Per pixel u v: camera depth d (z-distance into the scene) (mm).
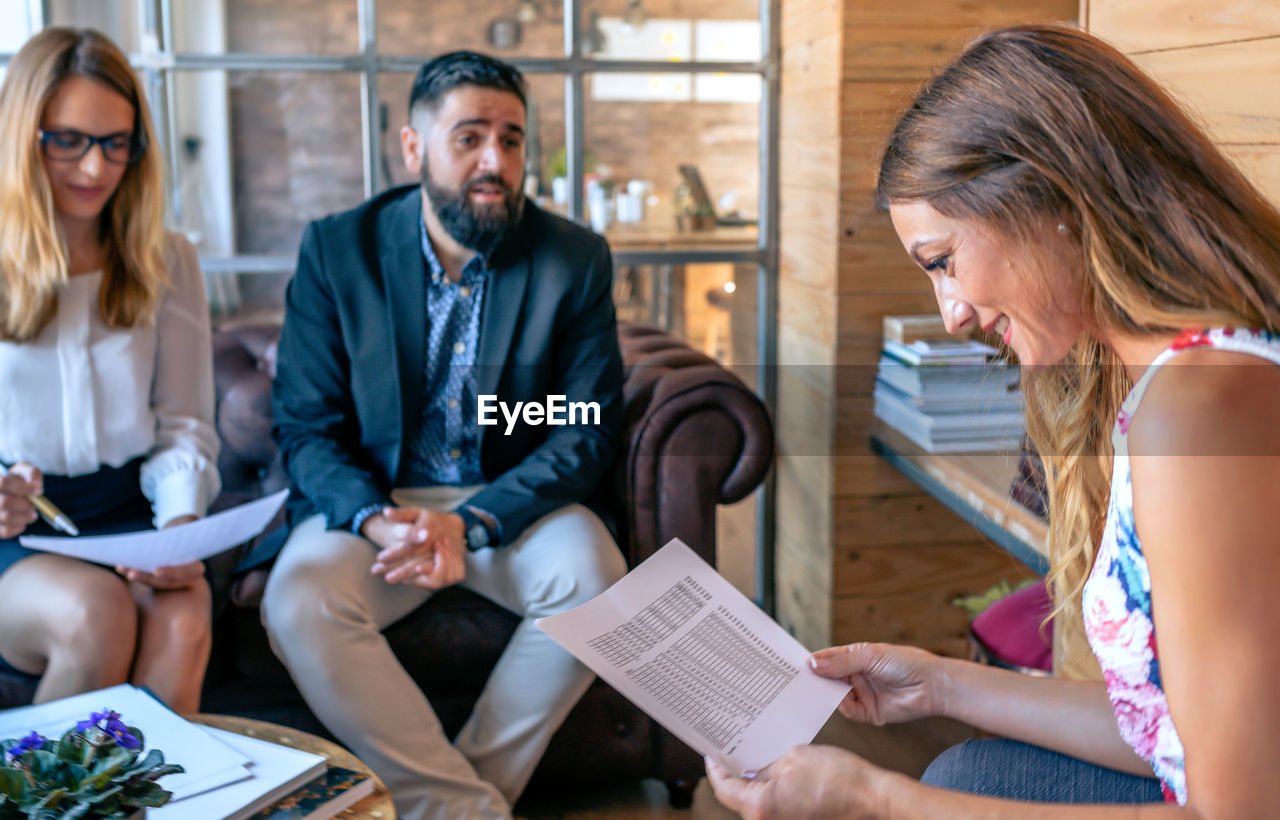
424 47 3154
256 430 2279
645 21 2668
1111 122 770
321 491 1817
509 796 1763
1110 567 850
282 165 2893
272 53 2686
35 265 1656
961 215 816
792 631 2756
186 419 1836
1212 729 688
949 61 873
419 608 1832
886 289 2359
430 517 1743
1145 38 1383
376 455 1938
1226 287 742
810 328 2523
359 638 1681
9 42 2520
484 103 1833
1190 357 736
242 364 2336
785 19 2658
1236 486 690
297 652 1662
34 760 901
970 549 2477
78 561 1546
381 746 1666
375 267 1936
